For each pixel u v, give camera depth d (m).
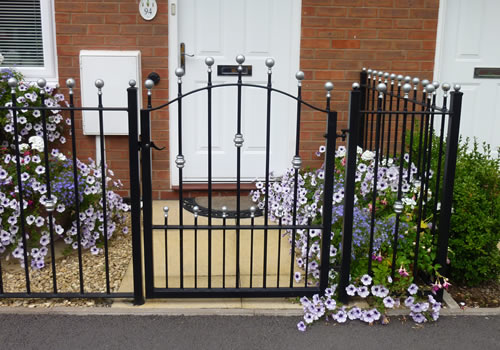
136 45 4.49
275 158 4.89
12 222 3.33
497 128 5.07
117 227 4.16
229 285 3.30
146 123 2.86
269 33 4.68
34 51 4.59
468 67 4.94
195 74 4.70
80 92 4.54
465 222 3.26
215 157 4.84
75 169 2.98
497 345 2.79
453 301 3.20
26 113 4.25
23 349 2.68
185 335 2.82
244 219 4.32
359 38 4.67
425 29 4.70
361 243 3.21
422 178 3.11
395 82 4.77
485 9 4.84
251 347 2.74
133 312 3.00
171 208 4.55
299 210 3.85
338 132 4.81
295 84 4.73
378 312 2.95
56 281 3.29
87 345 2.72
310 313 2.96
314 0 4.58
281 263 3.63
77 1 4.39
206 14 4.61
